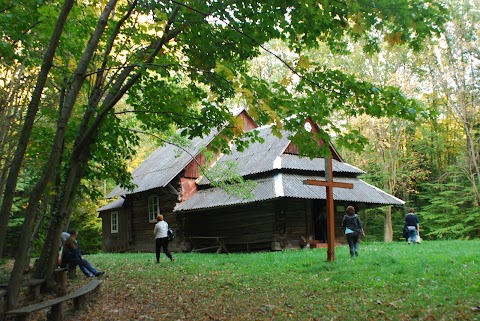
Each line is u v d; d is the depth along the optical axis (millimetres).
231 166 17438
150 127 15352
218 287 11539
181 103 12328
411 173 37469
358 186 24766
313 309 8570
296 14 9898
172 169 26719
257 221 23734
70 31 11945
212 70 10938
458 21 31656
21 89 12500
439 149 40438
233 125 8312
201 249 24641
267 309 8812
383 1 8508
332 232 14266
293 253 18109
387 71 34562
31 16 10883
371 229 41250
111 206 31969
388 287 9797
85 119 11867
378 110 9828
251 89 7918
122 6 13133
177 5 10414
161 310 9273
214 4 10062
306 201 23688
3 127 11453
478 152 35219
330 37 10719
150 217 28766
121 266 16938
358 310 8148
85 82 13750
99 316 8750
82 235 38062
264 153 24547
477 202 33719
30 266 17000
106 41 12961
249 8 10141
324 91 10047
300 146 10203
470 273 10281
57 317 7957
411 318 7383
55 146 8562
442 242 21844
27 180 23891
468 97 33406
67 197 11523
